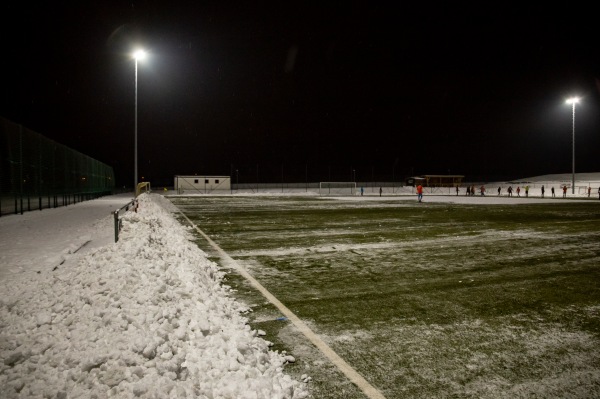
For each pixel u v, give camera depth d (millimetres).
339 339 4391
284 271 7754
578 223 16766
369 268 8055
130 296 4301
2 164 17422
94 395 2654
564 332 4613
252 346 3854
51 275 5805
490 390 3295
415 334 4547
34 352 3232
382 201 37156
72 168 28172
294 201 36125
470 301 5840
